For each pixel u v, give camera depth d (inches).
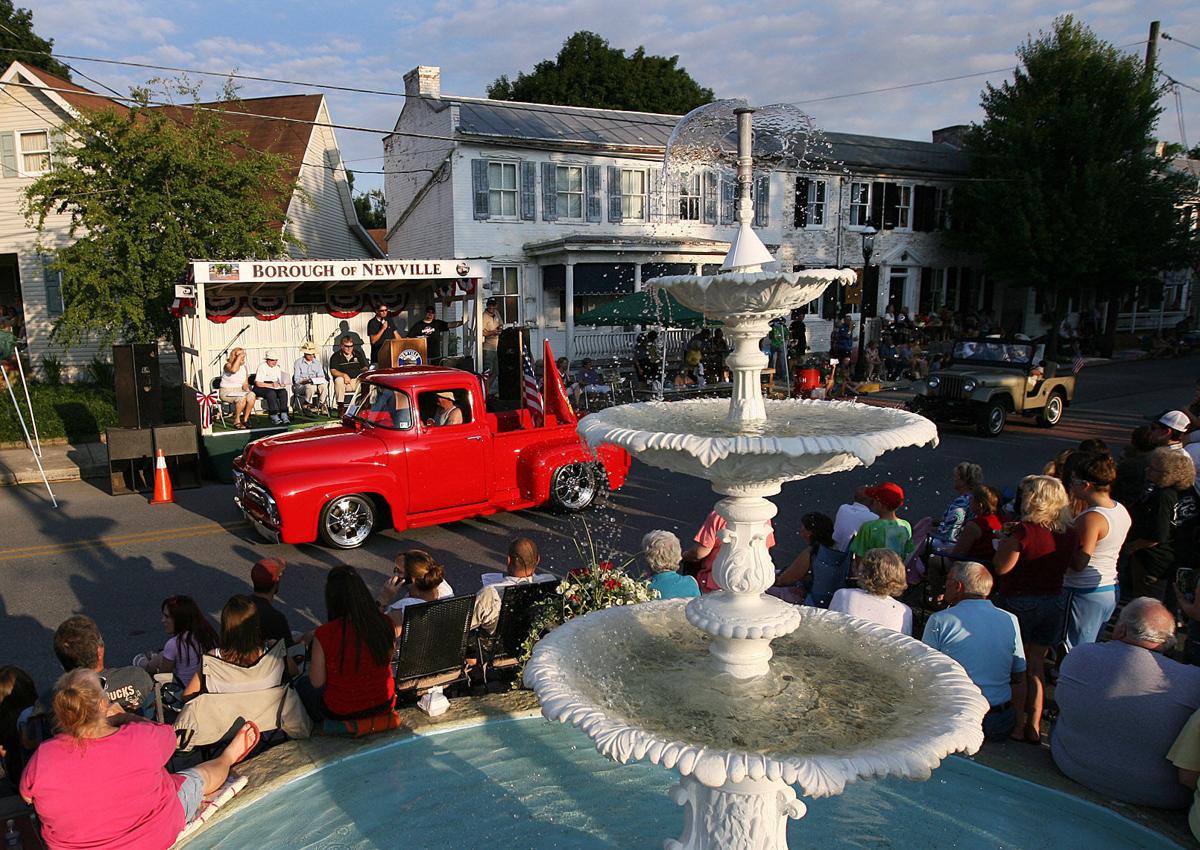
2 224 834.2
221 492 473.1
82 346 844.0
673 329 850.1
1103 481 204.8
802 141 169.8
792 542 371.2
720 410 155.7
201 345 534.3
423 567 210.1
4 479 490.3
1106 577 207.5
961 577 178.2
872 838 150.0
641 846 147.9
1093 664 155.6
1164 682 148.9
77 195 628.7
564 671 128.9
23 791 126.1
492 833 150.6
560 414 411.8
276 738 184.9
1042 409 657.0
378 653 177.3
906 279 1189.1
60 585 315.9
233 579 323.0
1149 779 149.4
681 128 164.7
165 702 188.7
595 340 963.3
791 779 103.5
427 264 602.9
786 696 129.3
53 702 126.6
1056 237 1033.5
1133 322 1403.8
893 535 233.3
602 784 167.3
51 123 819.4
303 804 157.6
